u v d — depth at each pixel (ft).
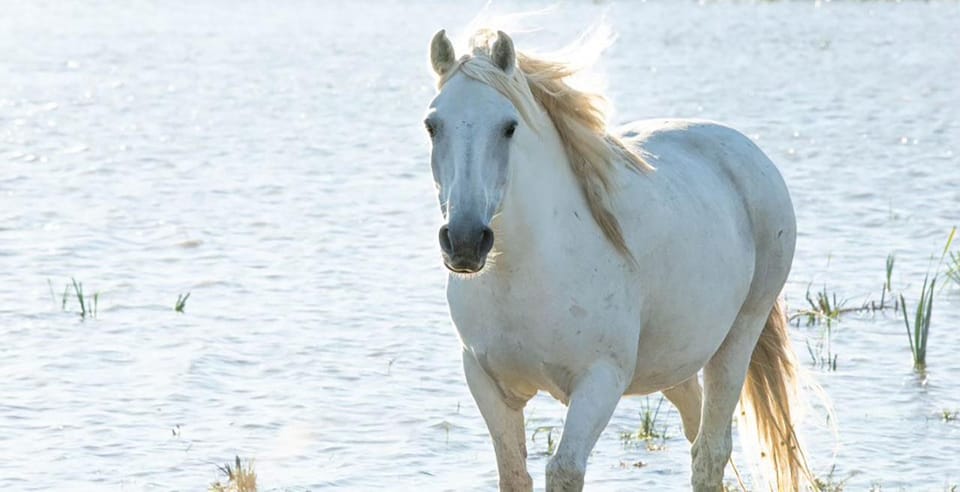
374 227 66.59
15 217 67.51
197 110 120.26
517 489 25.63
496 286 23.98
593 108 24.98
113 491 32.01
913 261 58.23
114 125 108.58
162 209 70.64
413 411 38.73
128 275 55.57
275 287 53.88
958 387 40.70
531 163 23.52
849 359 43.65
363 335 46.88
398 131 105.50
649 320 26.04
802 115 111.96
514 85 22.97
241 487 31.76
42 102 124.77
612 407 24.52
